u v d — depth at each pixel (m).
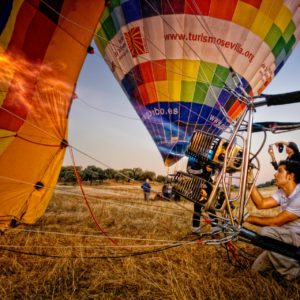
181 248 3.81
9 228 4.13
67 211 7.42
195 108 7.05
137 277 2.86
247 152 2.68
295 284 2.68
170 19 6.80
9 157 4.16
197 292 2.53
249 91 7.59
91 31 4.20
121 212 7.30
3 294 2.45
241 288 2.65
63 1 4.00
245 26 6.95
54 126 4.32
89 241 4.15
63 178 22.33
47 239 4.15
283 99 2.81
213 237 3.97
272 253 2.83
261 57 7.41
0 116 3.92
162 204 10.21
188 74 7.02
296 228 2.86
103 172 46.06
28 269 3.02
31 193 4.40
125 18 7.09
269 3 7.02
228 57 7.02
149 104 7.38
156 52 7.07
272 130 2.93
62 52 4.17
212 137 2.85
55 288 2.62
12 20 3.75
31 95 4.08
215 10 6.76
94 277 2.87
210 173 3.02
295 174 3.01
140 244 4.10
